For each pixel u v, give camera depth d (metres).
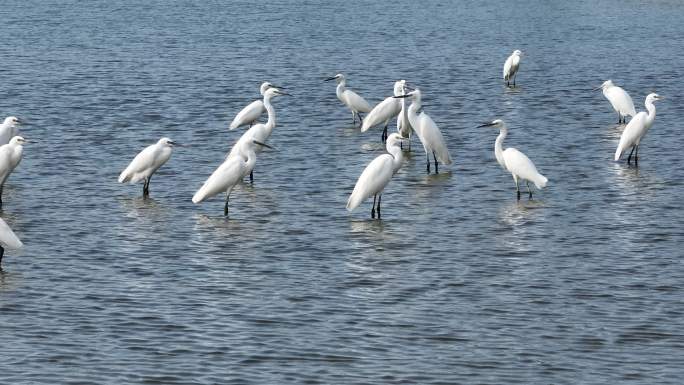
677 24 71.50
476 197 28.00
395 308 19.86
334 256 22.97
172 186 29.06
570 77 50.22
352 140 35.59
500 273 21.91
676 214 26.34
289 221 25.69
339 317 19.36
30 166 31.41
